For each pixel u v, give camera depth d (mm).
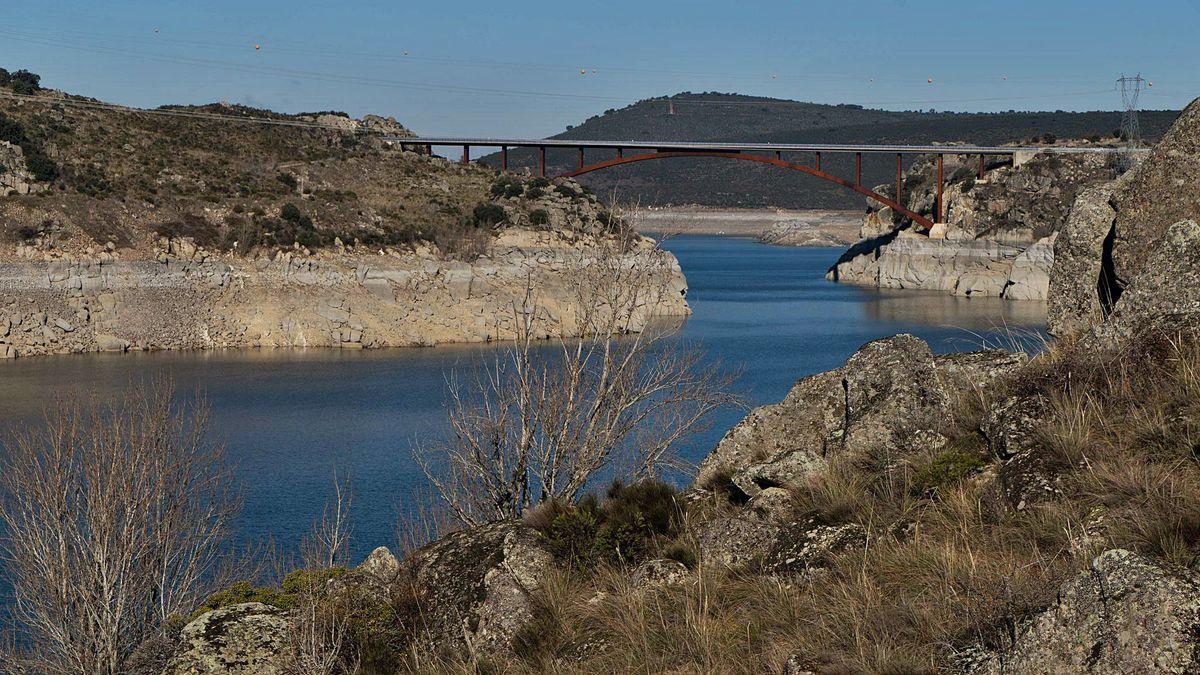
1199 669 5453
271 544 25578
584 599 9531
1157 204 10562
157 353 78938
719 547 9586
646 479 11273
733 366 64688
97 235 84062
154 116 114812
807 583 8453
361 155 117750
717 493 10961
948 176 162375
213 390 59844
